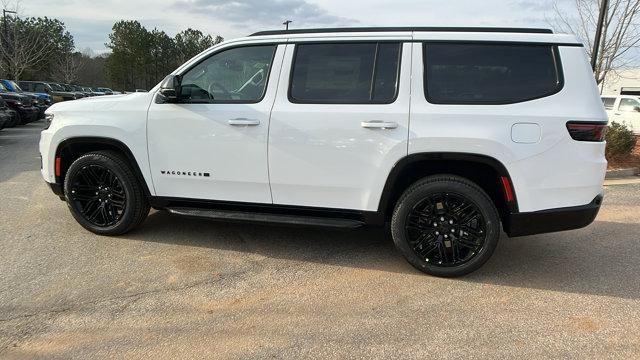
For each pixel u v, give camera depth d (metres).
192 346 3.00
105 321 3.27
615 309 3.57
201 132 4.34
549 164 3.74
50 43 57.47
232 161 4.32
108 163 4.62
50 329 3.15
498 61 3.87
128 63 68.06
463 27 4.00
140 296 3.63
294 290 3.79
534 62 3.83
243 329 3.21
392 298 3.69
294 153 4.14
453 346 3.04
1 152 10.92
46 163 4.88
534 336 3.18
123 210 4.73
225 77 4.39
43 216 5.52
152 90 4.58
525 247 4.92
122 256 4.38
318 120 4.05
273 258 4.43
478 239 3.95
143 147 4.53
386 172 3.96
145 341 3.04
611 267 4.40
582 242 5.10
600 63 13.80
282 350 2.97
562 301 3.69
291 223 4.24
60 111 4.79
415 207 3.99
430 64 3.95
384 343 3.06
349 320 3.34
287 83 4.20
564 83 3.77
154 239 4.83
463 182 3.90
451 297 3.72
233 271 4.12
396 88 3.97
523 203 3.80
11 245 4.59
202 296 3.66
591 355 2.97
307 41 4.20
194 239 4.86
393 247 4.77
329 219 4.23
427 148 3.85
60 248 4.54
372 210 4.09
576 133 3.72
